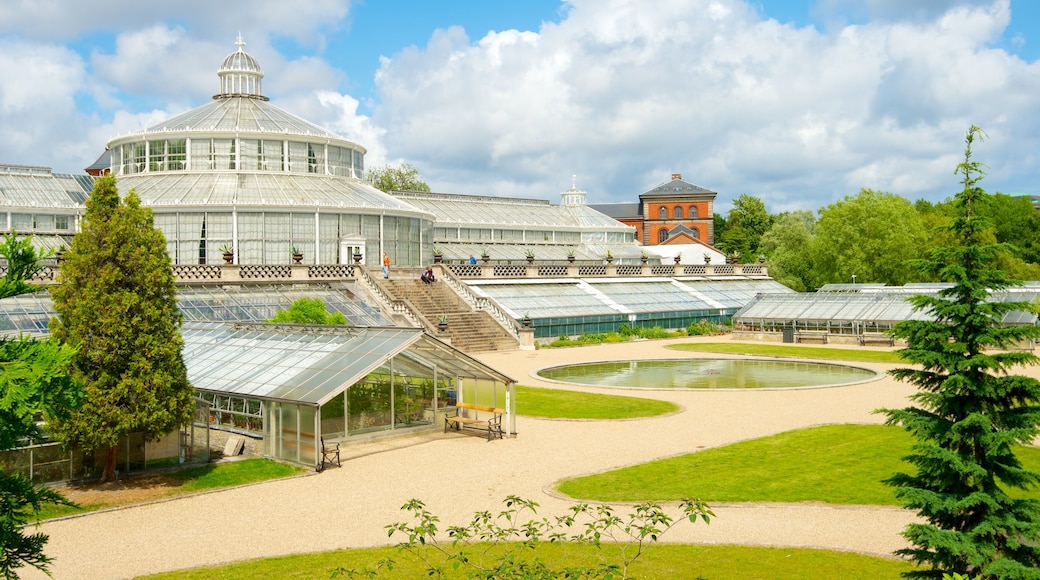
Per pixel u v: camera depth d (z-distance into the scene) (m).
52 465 27.45
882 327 74.00
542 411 40.41
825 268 107.94
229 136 79.12
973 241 16.67
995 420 16.38
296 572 19.28
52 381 12.80
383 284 71.00
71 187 79.12
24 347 12.90
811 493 25.25
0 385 12.16
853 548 20.38
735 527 22.11
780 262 121.19
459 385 37.84
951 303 16.66
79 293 26.81
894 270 101.75
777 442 32.50
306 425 29.97
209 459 31.33
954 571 15.73
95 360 26.73
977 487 16.27
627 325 81.88
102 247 26.95
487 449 32.38
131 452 29.20
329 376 32.03
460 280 77.62
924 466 16.66
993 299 70.50
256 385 33.03
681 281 97.88
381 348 33.50
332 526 22.89
